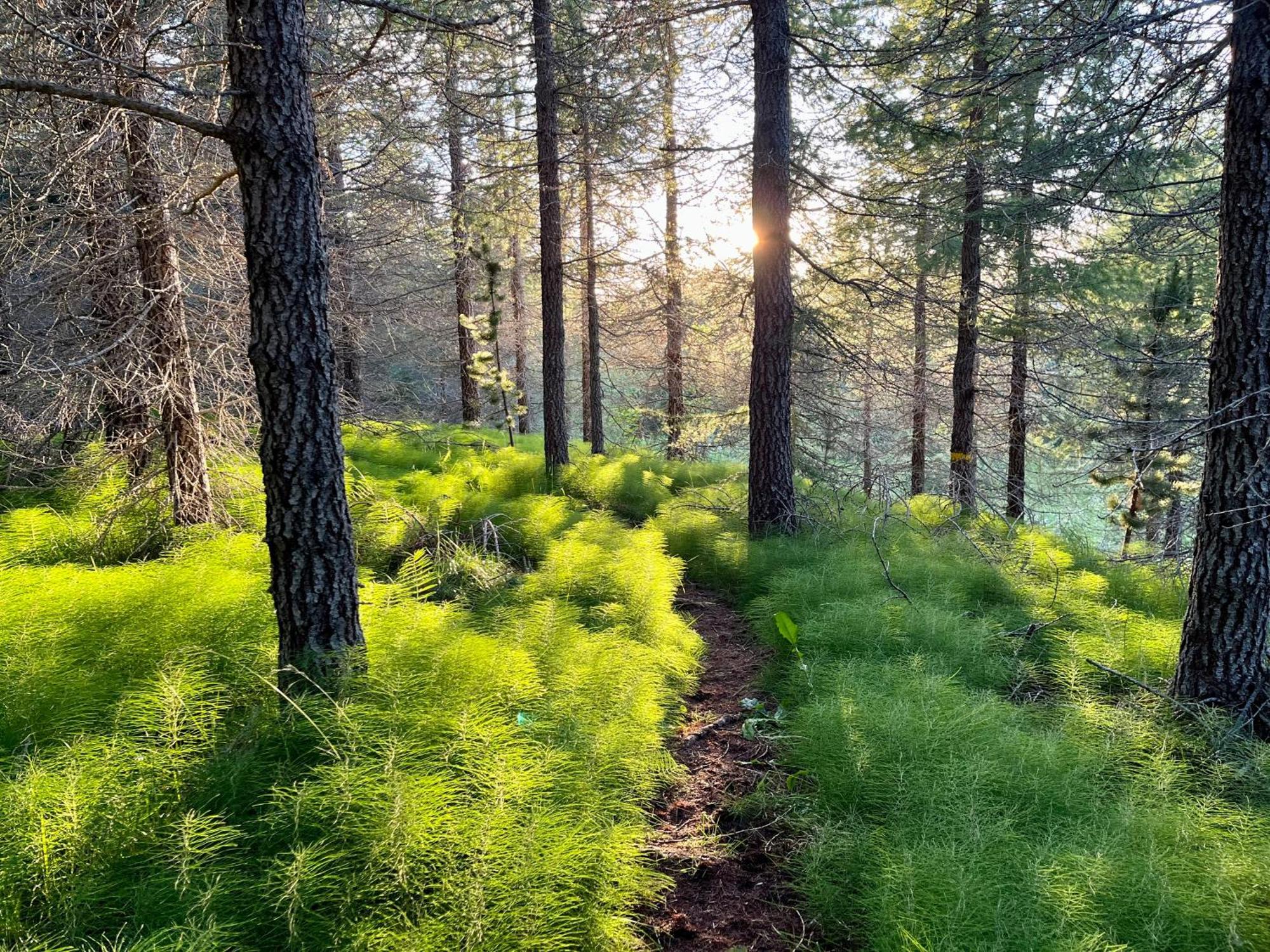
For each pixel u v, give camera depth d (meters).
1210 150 5.07
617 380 26.14
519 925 2.35
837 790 3.51
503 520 8.19
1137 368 9.02
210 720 3.28
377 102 7.23
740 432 15.12
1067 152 5.31
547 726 3.54
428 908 2.40
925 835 3.06
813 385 11.44
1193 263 10.19
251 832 2.72
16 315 6.64
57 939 2.14
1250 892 2.63
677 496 10.64
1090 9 4.77
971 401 11.52
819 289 10.30
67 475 7.47
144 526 6.44
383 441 11.89
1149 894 2.58
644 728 3.80
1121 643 5.07
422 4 5.73
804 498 9.23
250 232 3.48
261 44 3.35
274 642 4.05
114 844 2.50
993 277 11.72
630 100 9.48
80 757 2.78
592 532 7.42
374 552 6.45
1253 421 3.88
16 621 3.89
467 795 2.87
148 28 5.07
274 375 3.54
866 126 9.74
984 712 3.91
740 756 4.18
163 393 6.15
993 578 6.61
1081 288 10.71
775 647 5.46
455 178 12.74
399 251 14.66
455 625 4.61
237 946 2.17
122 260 6.40
